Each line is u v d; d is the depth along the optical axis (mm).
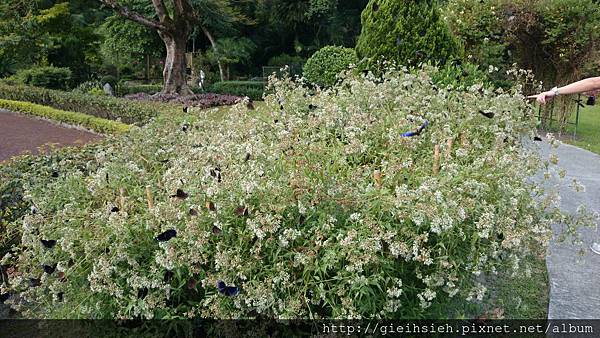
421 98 3639
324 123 3119
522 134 3756
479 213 2262
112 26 18391
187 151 3242
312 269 2064
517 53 8844
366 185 2488
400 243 1979
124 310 2312
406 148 2842
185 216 2227
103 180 2781
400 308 2217
